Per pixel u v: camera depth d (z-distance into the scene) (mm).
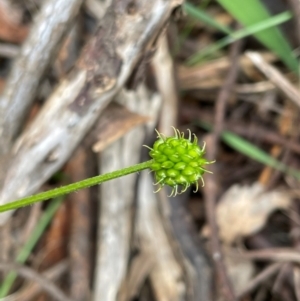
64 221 97
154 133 96
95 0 100
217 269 88
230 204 101
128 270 93
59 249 96
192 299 90
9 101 81
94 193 96
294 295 95
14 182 79
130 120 82
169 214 94
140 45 71
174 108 97
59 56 94
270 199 101
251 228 100
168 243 94
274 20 89
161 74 95
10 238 94
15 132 84
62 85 76
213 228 91
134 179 92
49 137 77
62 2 74
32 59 78
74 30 95
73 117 76
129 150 92
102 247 90
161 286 92
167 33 94
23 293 92
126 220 91
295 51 100
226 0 87
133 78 78
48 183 98
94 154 95
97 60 72
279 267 96
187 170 53
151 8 68
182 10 75
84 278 90
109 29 70
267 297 98
